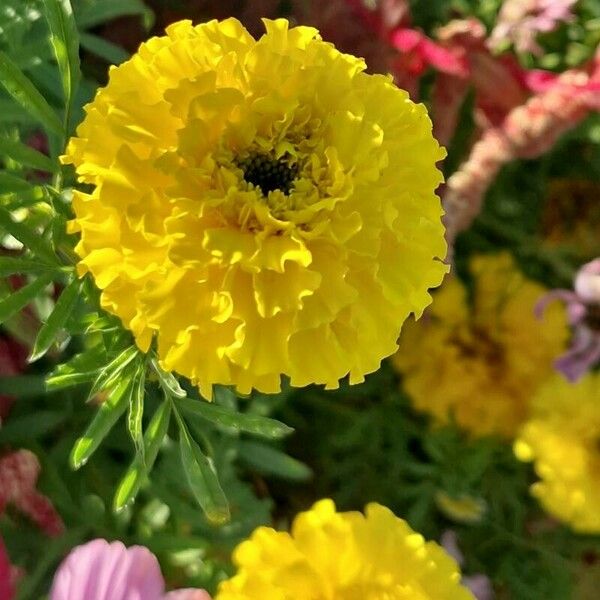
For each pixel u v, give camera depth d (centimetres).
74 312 18
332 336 15
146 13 23
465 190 25
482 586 27
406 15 25
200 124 14
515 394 26
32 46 19
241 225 14
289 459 23
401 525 19
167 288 14
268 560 18
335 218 14
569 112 24
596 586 28
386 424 28
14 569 20
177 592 19
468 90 26
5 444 22
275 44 15
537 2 27
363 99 15
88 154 14
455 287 26
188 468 17
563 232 29
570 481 25
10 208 16
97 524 22
